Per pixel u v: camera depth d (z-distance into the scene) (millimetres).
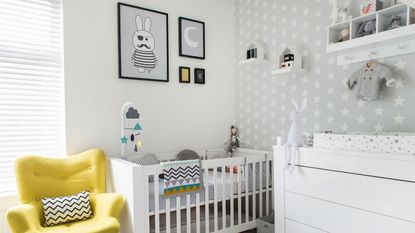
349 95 2322
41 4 2369
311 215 1988
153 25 2811
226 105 3357
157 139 2859
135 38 2707
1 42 2227
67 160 2279
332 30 2254
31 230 1776
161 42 2863
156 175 2066
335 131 2414
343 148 1829
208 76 3213
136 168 1966
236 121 3381
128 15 2668
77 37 2441
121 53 2629
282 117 2871
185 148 3041
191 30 3061
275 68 2703
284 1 2842
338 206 1826
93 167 2307
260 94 3100
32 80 2334
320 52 2525
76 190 2230
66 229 1907
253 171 2633
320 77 2527
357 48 2188
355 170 1736
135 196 1958
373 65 2092
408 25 1768
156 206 2066
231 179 2488
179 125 3006
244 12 3283
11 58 2256
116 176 2217
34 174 2133
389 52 2051
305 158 2021
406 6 1842
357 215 1728
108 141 2592
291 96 2781
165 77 2887
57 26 2432
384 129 2119
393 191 1567
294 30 2748
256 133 3146
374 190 1648
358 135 1759
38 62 2357
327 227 1890
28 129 2324
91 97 2508
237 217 2805
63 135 2443
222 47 3326
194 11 3105
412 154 1528
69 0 2402
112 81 2611
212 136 3248
